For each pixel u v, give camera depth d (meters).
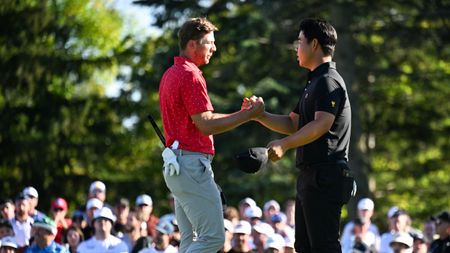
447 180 73.81
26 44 64.75
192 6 58.50
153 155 75.06
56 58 65.06
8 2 64.44
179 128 16.11
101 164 67.19
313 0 58.53
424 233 32.06
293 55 59.97
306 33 16.25
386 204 72.00
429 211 72.50
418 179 71.00
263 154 15.04
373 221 65.31
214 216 16.08
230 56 62.31
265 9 57.19
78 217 29.25
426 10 57.97
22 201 27.92
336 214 15.97
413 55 64.75
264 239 27.59
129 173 73.31
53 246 25.16
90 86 79.44
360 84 64.62
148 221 31.80
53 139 64.12
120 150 69.62
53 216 29.64
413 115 67.25
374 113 67.69
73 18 73.81
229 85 61.34
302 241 16.45
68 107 65.06
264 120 17.12
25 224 27.98
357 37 62.00
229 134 60.12
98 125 66.69
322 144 15.93
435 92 65.75
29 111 64.69
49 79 64.75
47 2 66.38
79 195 65.19
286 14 58.75
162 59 59.28
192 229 16.75
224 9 58.75
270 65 60.59
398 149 71.19
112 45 80.50
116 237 27.98
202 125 15.88
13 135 63.78
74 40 78.88
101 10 80.94
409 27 59.22
